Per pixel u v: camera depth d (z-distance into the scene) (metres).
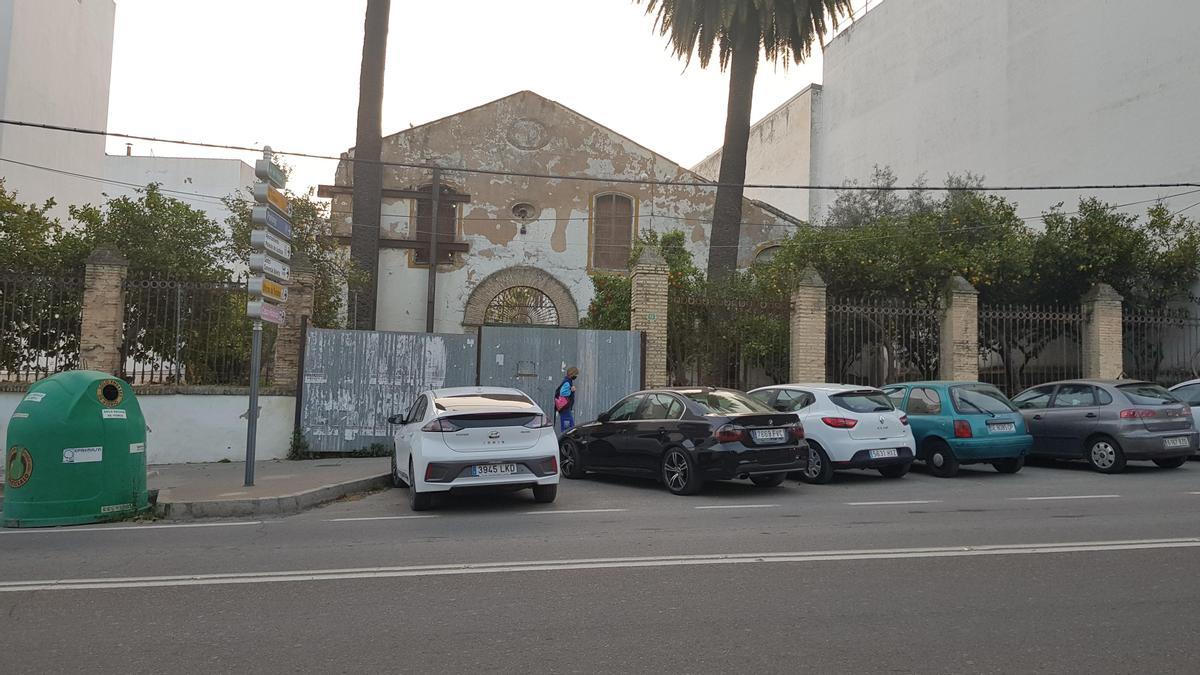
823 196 37.06
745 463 9.79
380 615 4.95
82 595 5.48
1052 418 12.84
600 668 4.00
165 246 16.09
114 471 8.86
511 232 23.98
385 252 23.25
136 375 14.55
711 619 4.79
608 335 15.91
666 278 16.45
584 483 11.52
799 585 5.55
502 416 9.35
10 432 8.66
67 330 14.15
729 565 6.16
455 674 3.94
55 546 7.27
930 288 18.28
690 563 6.25
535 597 5.32
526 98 24.58
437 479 8.99
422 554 6.73
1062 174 25.48
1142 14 23.14
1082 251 19.28
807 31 19.92
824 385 11.73
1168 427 12.04
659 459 10.50
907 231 19.33
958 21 30.02
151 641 4.49
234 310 14.46
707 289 17.78
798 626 4.65
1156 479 11.37
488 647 4.34
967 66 29.53
